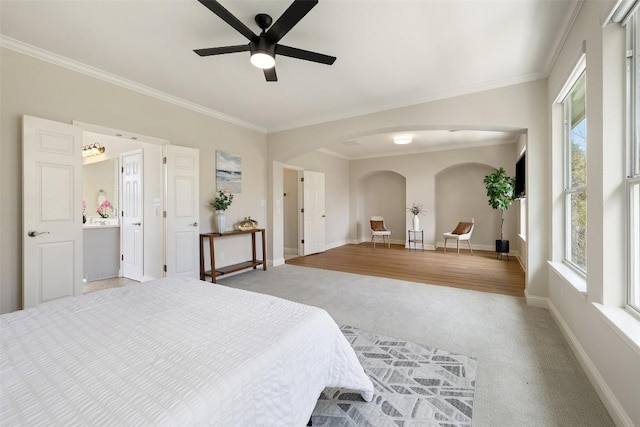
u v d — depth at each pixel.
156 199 3.96
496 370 1.96
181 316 1.41
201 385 0.87
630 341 1.30
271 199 5.34
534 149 3.14
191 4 2.04
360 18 2.19
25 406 0.78
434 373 1.93
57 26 2.29
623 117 1.65
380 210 8.76
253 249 4.94
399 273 4.79
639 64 1.55
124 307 1.53
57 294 2.69
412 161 7.43
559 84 2.61
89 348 1.10
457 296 3.55
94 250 4.41
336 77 3.18
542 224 3.14
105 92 3.13
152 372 0.94
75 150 2.84
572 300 2.28
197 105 4.05
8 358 1.02
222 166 4.52
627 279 1.64
